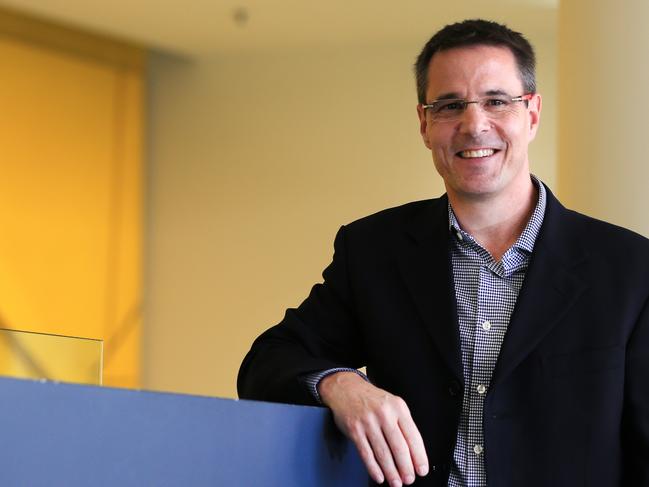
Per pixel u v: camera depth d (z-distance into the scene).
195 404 1.89
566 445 2.43
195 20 9.50
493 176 2.63
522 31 9.24
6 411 1.53
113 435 1.71
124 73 10.09
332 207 9.88
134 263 10.13
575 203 5.07
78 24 9.67
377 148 9.80
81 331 9.77
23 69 9.55
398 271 2.71
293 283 9.93
